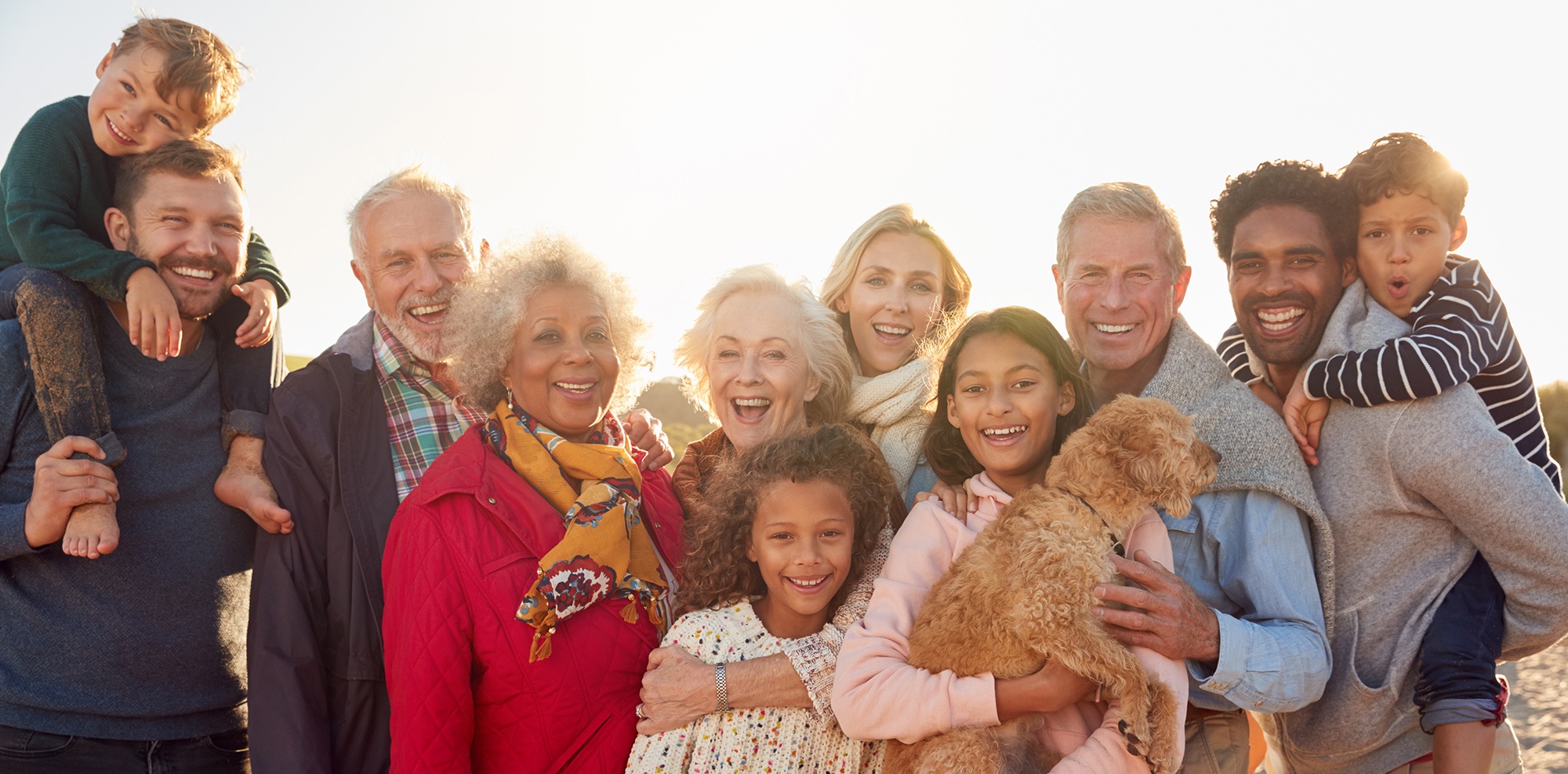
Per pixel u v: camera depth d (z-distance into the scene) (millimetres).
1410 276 3561
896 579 3215
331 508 3428
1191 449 3049
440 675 2875
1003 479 3430
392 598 3021
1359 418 3373
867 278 4566
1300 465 3395
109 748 3369
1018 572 2914
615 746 3002
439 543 3004
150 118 3654
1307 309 3611
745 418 3764
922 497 3463
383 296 3770
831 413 3973
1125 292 3605
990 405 3260
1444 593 3359
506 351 3340
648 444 3932
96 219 3631
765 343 3688
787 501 3078
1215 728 3311
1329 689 3420
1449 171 3533
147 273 3363
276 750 3184
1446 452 3213
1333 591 3344
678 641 3111
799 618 3170
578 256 3453
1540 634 3334
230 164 3656
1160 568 3062
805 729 2986
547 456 3234
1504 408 3637
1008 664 2912
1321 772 3584
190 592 3504
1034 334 3324
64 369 3285
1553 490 3213
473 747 3041
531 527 3098
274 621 3301
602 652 3045
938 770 2809
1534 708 7555
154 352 3344
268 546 3426
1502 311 3557
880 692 2869
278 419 3506
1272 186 3652
